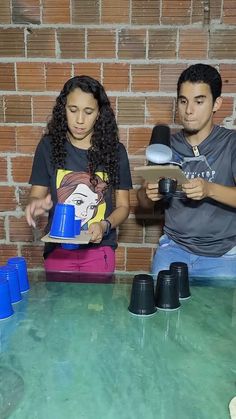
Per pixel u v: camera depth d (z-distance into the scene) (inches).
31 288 48.8
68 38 75.3
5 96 77.9
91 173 63.6
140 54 75.5
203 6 73.0
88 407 29.4
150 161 53.6
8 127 79.2
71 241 44.8
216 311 43.2
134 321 41.3
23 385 31.6
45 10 74.2
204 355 35.6
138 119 78.1
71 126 61.4
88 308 44.1
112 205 66.5
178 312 42.9
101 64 76.2
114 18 74.1
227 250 65.9
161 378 32.5
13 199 82.0
